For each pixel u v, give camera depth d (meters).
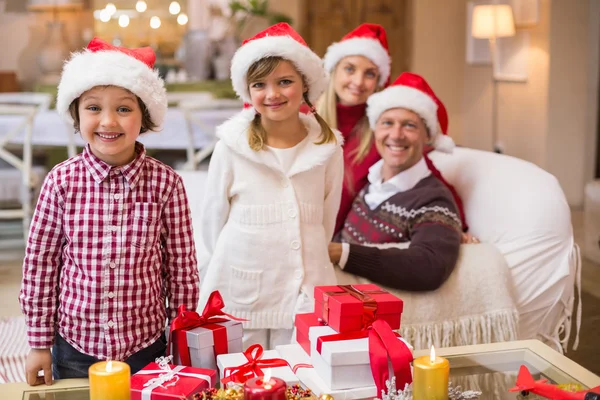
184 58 5.56
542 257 2.23
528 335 2.25
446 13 6.38
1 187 3.96
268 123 1.83
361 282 2.04
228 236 1.84
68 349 1.47
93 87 1.42
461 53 6.48
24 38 5.54
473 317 2.10
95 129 1.42
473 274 2.12
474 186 2.46
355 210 2.31
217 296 1.51
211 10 5.73
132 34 5.66
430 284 2.04
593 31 5.23
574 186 5.40
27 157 3.79
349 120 2.52
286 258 1.80
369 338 1.36
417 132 2.19
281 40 1.75
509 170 2.41
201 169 4.03
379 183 2.29
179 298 1.55
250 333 1.83
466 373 1.51
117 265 1.44
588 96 5.31
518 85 5.63
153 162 1.51
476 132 6.36
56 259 1.47
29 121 3.72
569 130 5.32
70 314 1.46
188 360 1.46
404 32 6.36
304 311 1.79
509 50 5.70
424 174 2.24
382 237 2.19
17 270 3.59
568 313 2.28
